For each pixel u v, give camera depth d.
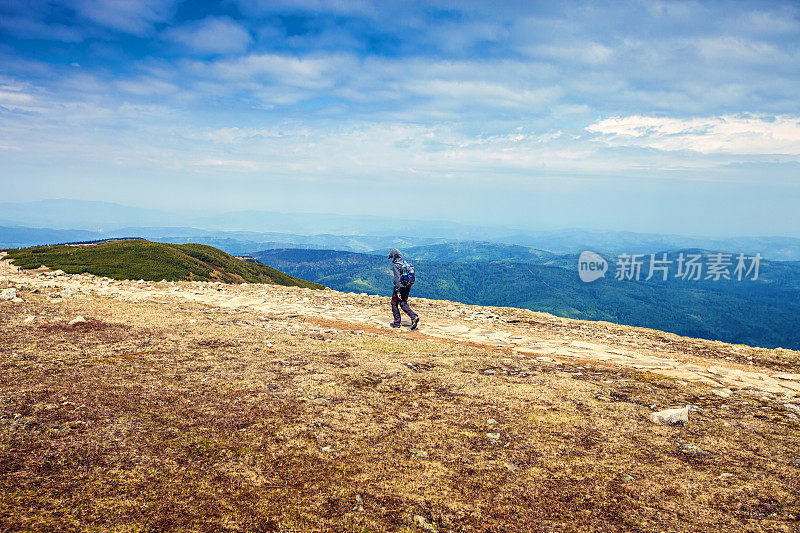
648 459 5.93
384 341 12.42
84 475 4.83
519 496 4.96
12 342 9.57
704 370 11.51
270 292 22.50
